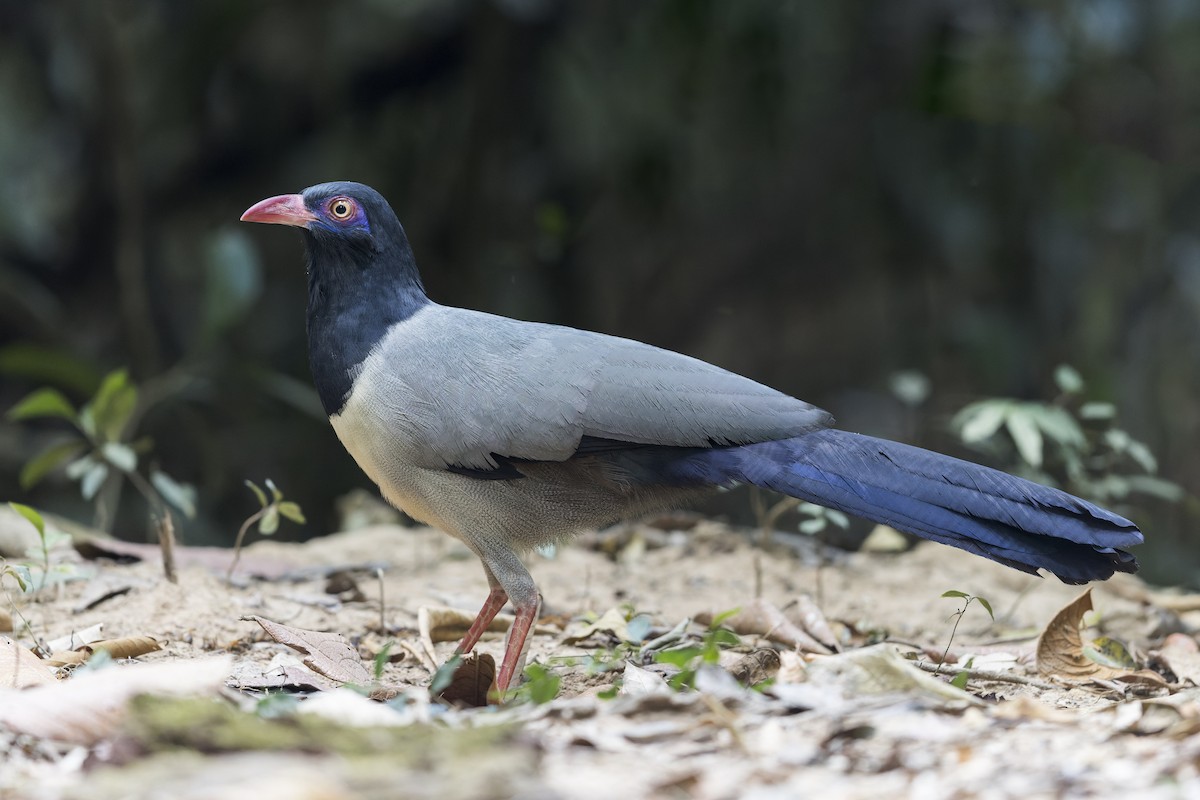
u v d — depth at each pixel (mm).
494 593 7348
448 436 6816
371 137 18766
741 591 9352
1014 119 16344
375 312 7121
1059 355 17375
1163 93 16016
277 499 8352
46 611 7934
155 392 15102
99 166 17641
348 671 6762
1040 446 9852
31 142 18969
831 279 19281
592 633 7785
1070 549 6309
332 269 7168
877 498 6500
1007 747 4824
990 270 17594
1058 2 16109
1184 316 17203
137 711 4625
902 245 18078
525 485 6965
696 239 18938
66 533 8328
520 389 6793
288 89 18172
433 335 7004
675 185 18125
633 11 17422
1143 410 16859
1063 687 6844
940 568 10148
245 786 3879
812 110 17719
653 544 10383
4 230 18062
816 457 6660
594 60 17719
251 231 18797
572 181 18375
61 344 17562
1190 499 10719
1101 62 15977
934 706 5395
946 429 14625
